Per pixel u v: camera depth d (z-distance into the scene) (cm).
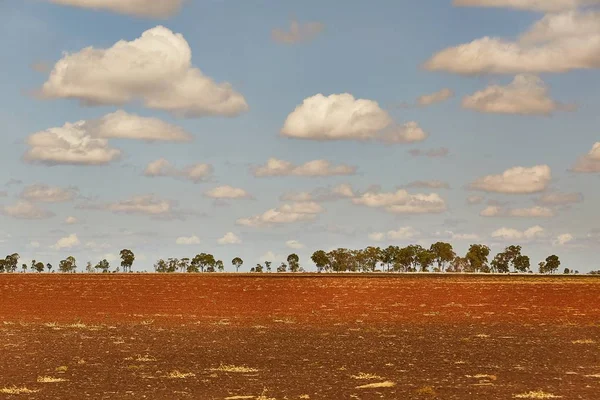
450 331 4788
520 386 2595
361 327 5072
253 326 5147
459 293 9044
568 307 6981
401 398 2348
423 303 7512
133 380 2778
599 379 2764
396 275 18000
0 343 4106
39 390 2555
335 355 3544
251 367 3139
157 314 6200
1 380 2798
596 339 4278
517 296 8525
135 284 10944
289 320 5634
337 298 8225
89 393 2491
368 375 2852
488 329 4925
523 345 3959
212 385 2644
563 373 2928
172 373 2906
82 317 5919
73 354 3625
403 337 4406
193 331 4800
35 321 5569
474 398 2348
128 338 4359
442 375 2877
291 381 2733
